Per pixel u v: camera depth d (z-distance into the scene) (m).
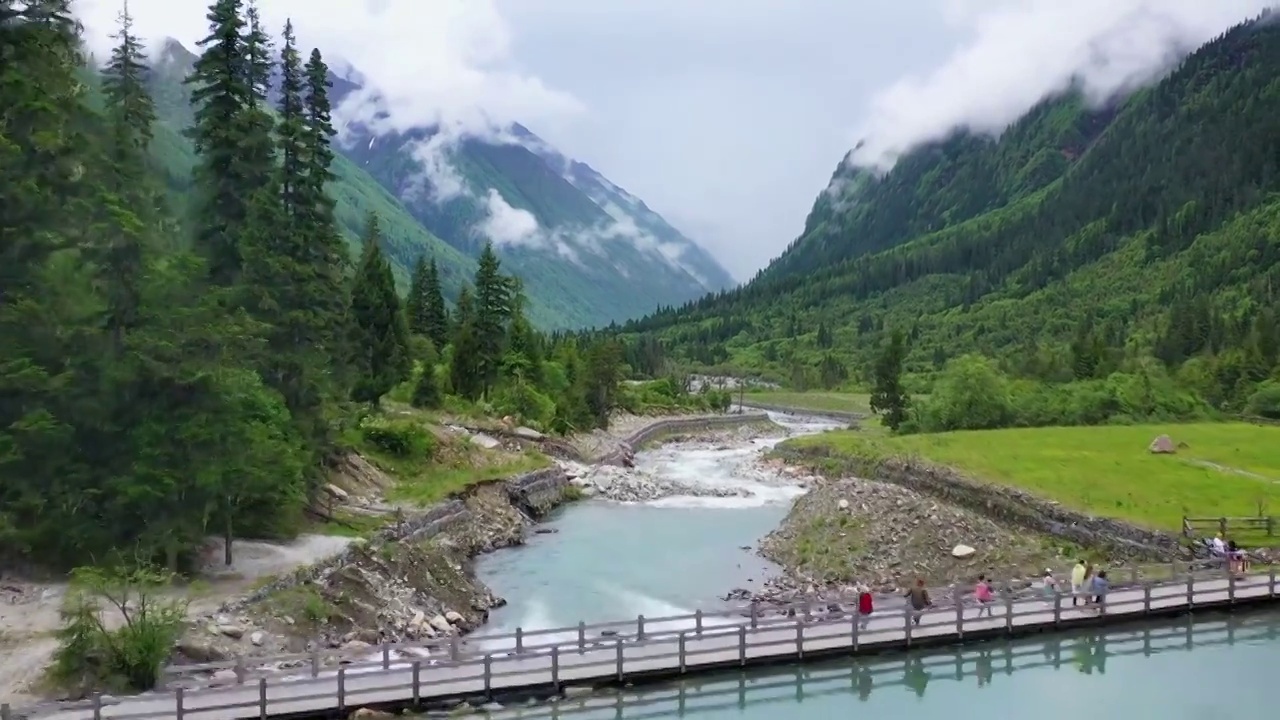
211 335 40.59
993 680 38.88
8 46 41.03
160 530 38.41
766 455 105.69
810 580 51.53
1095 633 42.56
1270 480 64.50
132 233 39.12
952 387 104.06
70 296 39.38
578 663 35.47
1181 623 43.84
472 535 59.19
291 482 45.44
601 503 76.62
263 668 33.41
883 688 38.22
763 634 39.56
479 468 71.81
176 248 47.59
